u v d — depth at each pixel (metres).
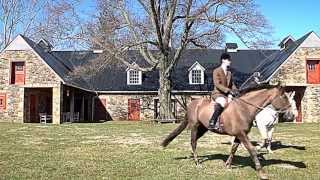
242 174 11.19
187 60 53.81
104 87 50.72
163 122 39.62
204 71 51.38
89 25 44.94
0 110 42.22
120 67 49.34
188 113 12.88
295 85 43.09
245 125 11.10
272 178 10.70
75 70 39.41
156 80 51.09
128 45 38.12
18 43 42.09
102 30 37.78
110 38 37.88
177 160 13.51
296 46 43.81
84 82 49.72
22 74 42.38
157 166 12.38
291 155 14.96
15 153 15.15
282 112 11.50
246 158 13.97
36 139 20.62
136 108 50.56
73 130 27.38
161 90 40.31
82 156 14.38
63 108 44.66
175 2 38.34
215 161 13.30
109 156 14.40
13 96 42.09
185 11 38.22
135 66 39.81
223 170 11.77
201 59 54.22
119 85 50.88
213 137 21.88
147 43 39.97
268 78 43.06
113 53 37.78
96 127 31.20
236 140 12.06
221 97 11.56
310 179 10.60
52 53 49.91
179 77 51.62
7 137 21.61
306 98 43.34
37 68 41.59
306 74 43.22
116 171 11.58
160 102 40.34
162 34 39.47
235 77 51.28
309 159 13.95
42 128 29.33
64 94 44.03
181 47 39.47
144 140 20.31
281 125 35.91
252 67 52.97
